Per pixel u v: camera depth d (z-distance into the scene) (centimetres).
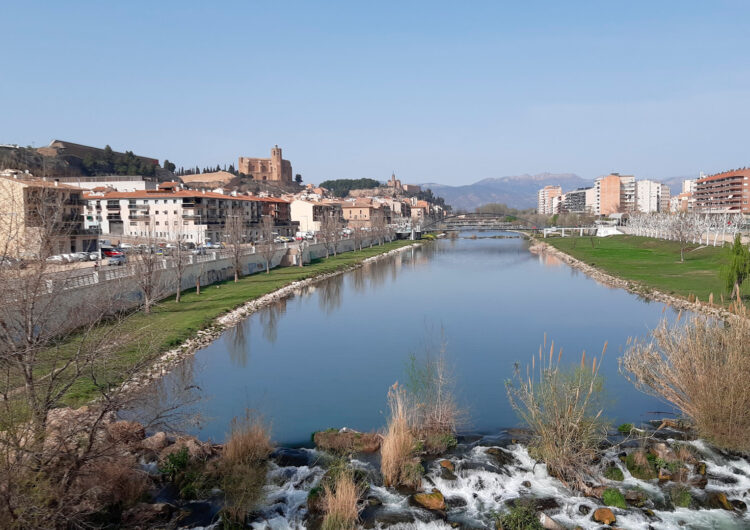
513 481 2023
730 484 1970
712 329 2367
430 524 1775
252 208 15075
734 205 19425
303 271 8675
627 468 2078
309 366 3659
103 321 2520
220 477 1988
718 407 2183
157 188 14362
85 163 18800
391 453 2038
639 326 4841
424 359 3794
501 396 2980
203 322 4484
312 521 1789
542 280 8350
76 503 1617
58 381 1845
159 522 1750
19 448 1401
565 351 4006
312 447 2348
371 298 6612
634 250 12750
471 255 13712
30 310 1570
